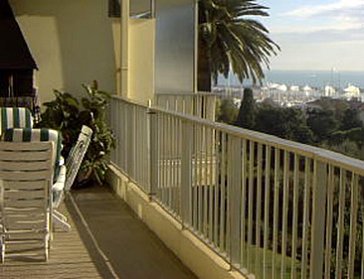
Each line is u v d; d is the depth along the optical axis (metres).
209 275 4.14
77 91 8.55
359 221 2.80
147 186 5.99
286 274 3.38
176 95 9.27
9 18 8.12
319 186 2.75
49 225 4.88
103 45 8.60
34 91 8.09
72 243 5.25
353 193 2.47
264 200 3.40
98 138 7.51
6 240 4.85
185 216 4.77
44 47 8.39
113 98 7.79
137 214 6.30
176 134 5.00
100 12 8.55
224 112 9.98
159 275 4.43
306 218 2.88
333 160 2.59
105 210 6.54
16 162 4.54
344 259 2.83
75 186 7.62
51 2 8.37
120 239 5.39
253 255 3.61
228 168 3.85
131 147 6.71
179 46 9.65
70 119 7.45
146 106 5.98
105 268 4.57
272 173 3.41
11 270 4.48
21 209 4.67
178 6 9.59
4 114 6.66
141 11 9.23
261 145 3.38
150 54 8.82
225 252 3.97
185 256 4.67
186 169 4.73
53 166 4.76
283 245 3.13
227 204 3.88
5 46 7.88
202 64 11.65
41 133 4.75
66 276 4.36
